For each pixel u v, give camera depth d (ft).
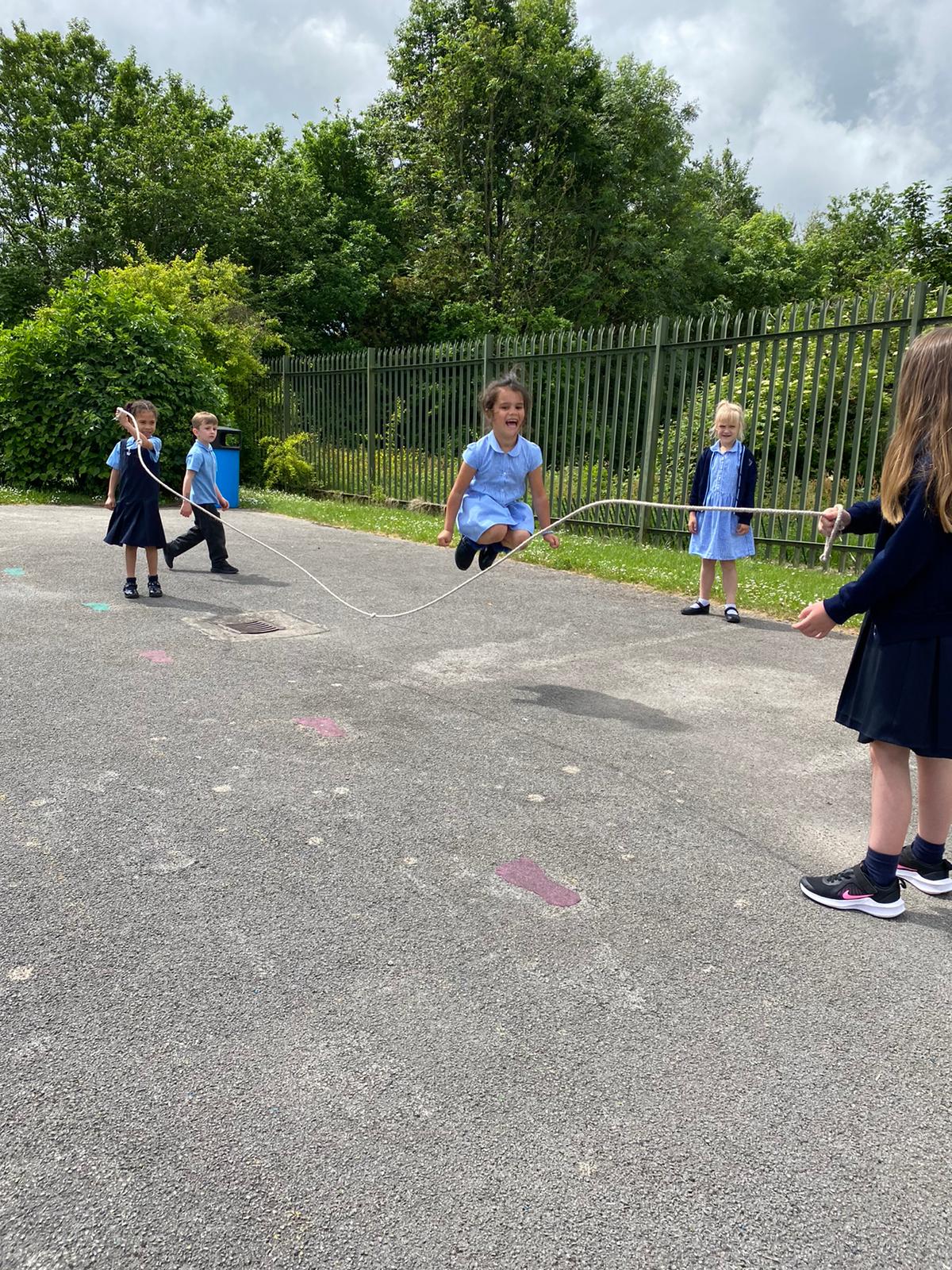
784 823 11.50
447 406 42.86
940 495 8.05
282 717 14.76
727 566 23.57
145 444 22.43
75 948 8.20
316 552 32.07
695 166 118.32
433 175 93.15
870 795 12.49
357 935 8.61
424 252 96.84
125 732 13.76
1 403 47.32
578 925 8.95
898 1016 7.73
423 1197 5.67
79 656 17.79
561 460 38.17
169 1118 6.24
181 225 82.43
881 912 9.35
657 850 10.64
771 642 21.17
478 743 13.93
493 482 16.14
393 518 40.96
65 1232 5.33
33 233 94.02
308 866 9.90
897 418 8.59
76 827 10.59
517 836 10.84
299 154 101.19
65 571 26.14
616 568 28.96
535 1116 6.39
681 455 33.78
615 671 18.34
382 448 47.57
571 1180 5.85
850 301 27.53
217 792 11.74
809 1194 5.82
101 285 48.80
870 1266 5.31
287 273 89.25
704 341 31.86
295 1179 5.78
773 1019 7.61
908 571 8.37
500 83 83.97
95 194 86.89
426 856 10.23
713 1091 6.72
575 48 92.43
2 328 48.75
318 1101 6.45
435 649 19.49
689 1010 7.68
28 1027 7.12
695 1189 5.82
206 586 25.20
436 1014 7.48
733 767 13.37
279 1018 7.34
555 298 93.50
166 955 8.16
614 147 94.63
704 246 108.17
